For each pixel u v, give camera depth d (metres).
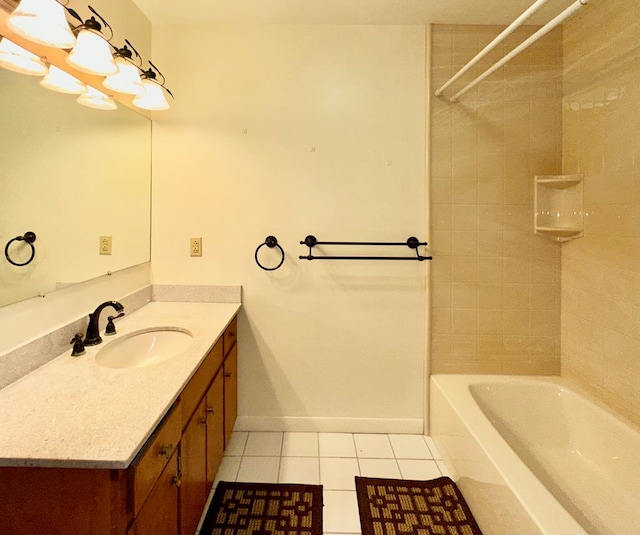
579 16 1.93
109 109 1.68
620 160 1.70
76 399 1.04
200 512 1.42
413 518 1.57
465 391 1.96
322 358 2.19
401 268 2.15
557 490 1.60
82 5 1.47
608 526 1.42
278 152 2.10
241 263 2.14
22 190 1.19
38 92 1.25
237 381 2.18
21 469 0.85
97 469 0.84
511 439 1.94
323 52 2.07
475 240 2.13
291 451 2.02
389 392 2.20
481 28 2.06
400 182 2.11
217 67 2.07
